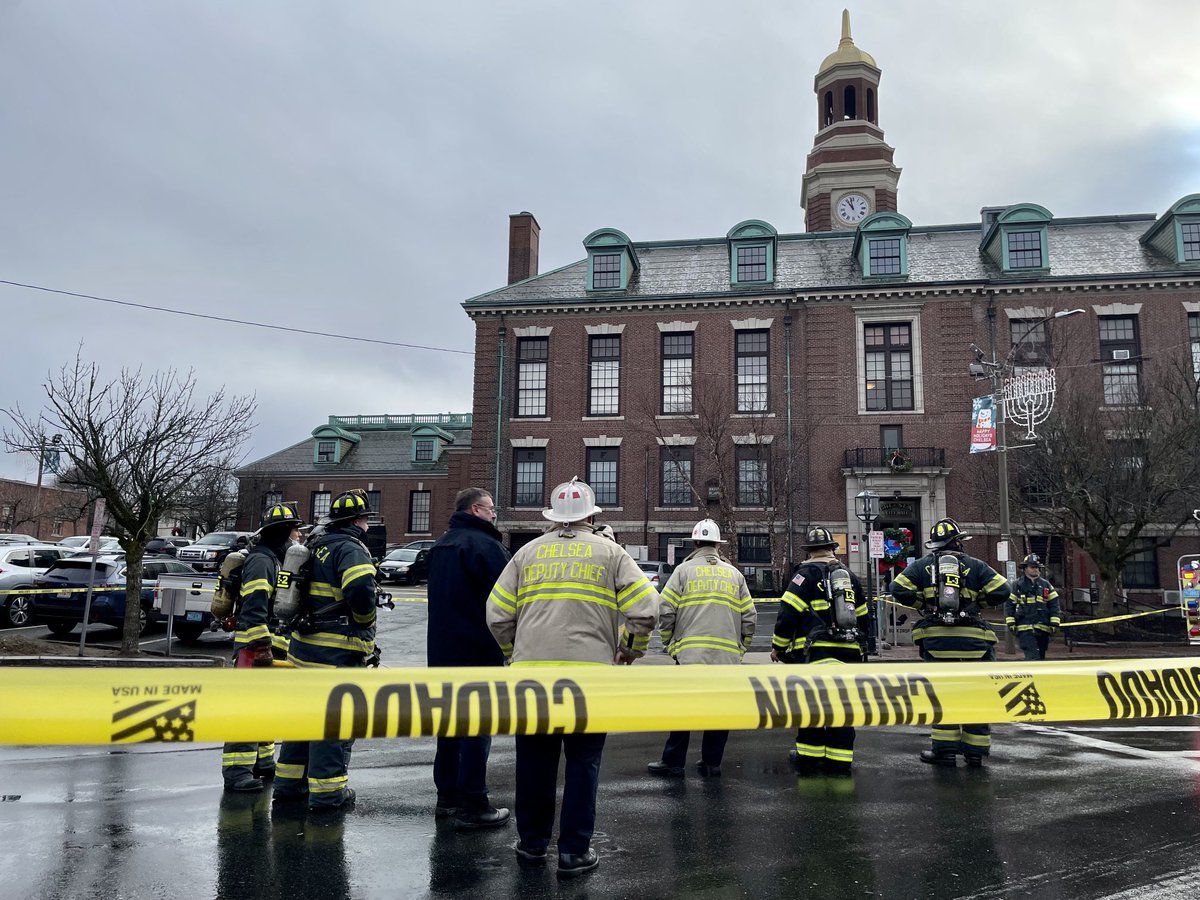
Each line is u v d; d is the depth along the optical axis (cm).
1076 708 458
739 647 723
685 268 3428
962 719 435
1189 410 2102
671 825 544
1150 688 482
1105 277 2934
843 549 2973
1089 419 2270
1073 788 651
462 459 4606
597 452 3238
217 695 356
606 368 3284
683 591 721
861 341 3094
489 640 535
